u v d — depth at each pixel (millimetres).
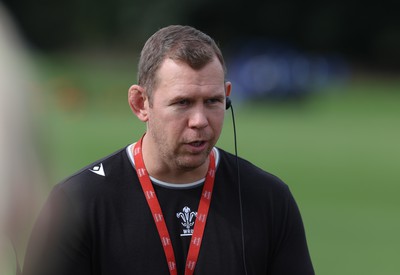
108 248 9797
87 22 169000
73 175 10172
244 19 174000
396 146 65312
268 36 175000
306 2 171125
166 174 10164
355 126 81562
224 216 10234
